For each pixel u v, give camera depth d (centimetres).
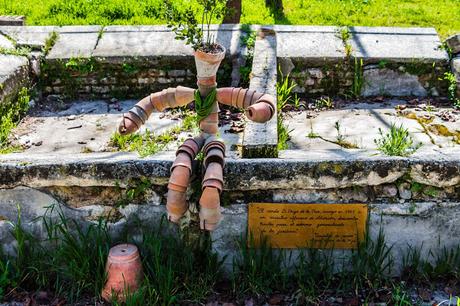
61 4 788
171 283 395
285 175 389
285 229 404
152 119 574
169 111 589
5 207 407
